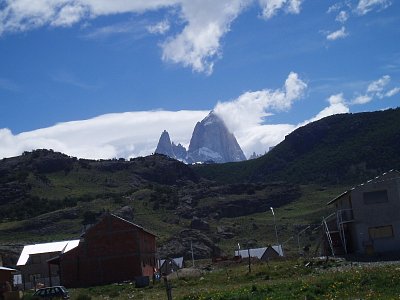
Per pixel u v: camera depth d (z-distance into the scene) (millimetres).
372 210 68562
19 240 148750
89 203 184250
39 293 58719
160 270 87562
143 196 198625
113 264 81250
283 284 42281
